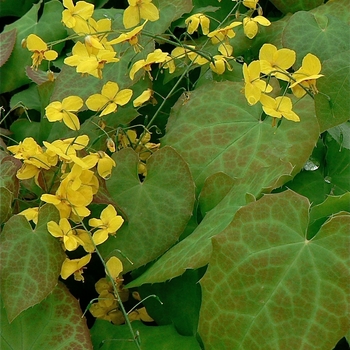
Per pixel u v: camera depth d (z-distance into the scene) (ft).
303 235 1.37
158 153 1.59
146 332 1.54
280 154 1.56
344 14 1.75
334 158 1.62
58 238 1.48
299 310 1.35
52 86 1.80
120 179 1.59
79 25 1.68
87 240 1.51
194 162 1.62
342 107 1.52
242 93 1.64
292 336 1.35
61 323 1.49
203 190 1.58
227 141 1.61
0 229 1.52
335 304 1.34
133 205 1.57
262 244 1.38
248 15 1.79
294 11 1.83
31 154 1.53
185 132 1.65
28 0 2.16
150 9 1.65
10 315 1.44
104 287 1.62
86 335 1.49
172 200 1.56
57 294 1.51
